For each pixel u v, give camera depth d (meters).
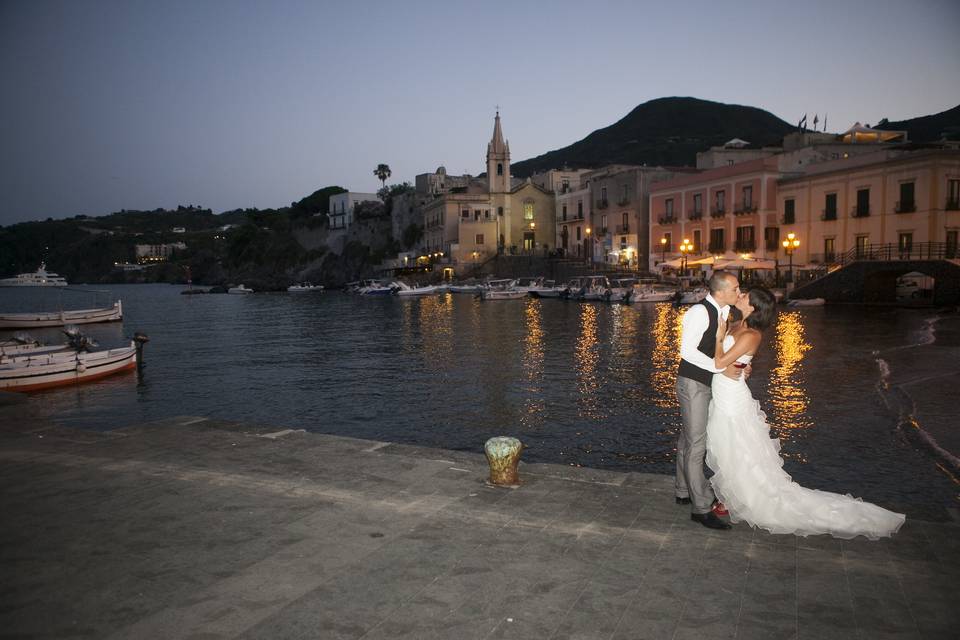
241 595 4.12
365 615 3.88
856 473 10.55
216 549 4.82
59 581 4.33
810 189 55.53
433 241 105.44
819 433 12.96
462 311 56.06
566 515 5.47
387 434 14.81
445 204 98.75
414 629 3.73
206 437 8.10
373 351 30.22
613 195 79.06
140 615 3.89
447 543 4.91
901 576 4.36
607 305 57.81
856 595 4.11
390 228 124.94
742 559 4.64
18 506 5.73
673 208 69.88
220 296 115.12
